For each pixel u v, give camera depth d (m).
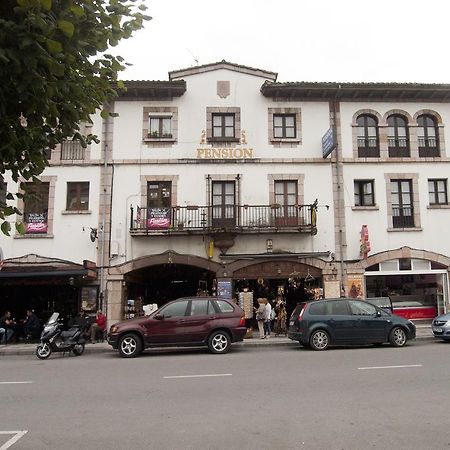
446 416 6.01
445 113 20.16
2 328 17.22
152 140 19.23
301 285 19.83
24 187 3.92
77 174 19.03
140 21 3.99
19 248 18.52
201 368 10.39
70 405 7.08
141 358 12.85
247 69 19.89
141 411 6.59
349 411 6.33
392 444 5.01
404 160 19.59
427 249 19.12
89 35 3.72
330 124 19.70
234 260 18.67
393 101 20.05
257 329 19.56
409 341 15.74
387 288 19.19
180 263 18.59
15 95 3.38
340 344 13.80
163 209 18.48
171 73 19.73
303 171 19.36
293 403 6.84
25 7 2.97
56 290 19.17
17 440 5.39
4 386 8.81
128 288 19.69
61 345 13.80
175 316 13.53
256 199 19.11
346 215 19.20
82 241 18.62
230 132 19.73
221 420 6.04
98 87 4.18
